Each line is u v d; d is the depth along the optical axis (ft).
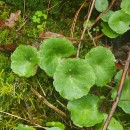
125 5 1.25
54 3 1.36
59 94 1.21
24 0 1.33
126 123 1.20
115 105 1.07
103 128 1.04
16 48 1.17
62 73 1.11
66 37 1.28
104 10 1.28
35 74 1.22
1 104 1.17
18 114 1.18
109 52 1.16
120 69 1.24
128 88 1.13
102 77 1.14
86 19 1.33
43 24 1.32
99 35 1.30
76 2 1.36
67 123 1.17
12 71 1.21
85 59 1.16
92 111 1.10
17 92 1.19
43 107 1.19
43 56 1.16
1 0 1.34
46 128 1.13
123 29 1.22
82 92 1.09
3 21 1.30
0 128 1.15
